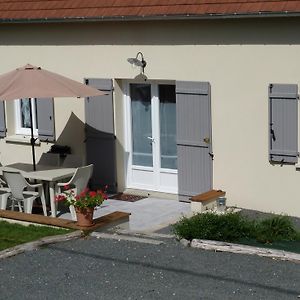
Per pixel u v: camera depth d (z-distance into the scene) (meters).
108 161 14.91
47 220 11.66
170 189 14.51
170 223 12.53
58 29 15.24
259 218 12.27
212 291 8.59
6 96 12.34
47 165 14.45
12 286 9.03
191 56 13.51
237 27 12.90
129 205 13.93
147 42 14.02
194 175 13.80
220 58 13.18
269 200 12.98
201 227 10.64
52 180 12.77
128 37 14.26
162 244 10.60
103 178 15.04
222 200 13.10
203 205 12.88
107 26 14.49
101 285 8.93
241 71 12.97
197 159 13.70
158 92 14.40
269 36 12.58
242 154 13.16
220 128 13.34
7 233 11.37
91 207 11.16
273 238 10.66
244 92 12.98
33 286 9.00
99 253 10.23
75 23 14.93
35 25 15.59
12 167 13.95
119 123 14.83
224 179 13.44
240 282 8.86
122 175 15.01
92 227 11.19
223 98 13.23
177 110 13.80
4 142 16.55
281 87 12.55
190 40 13.47
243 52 12.90
